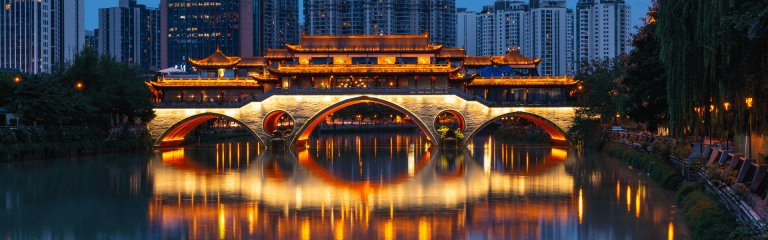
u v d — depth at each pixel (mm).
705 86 28312
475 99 99188
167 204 44250
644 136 75250
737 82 26312
